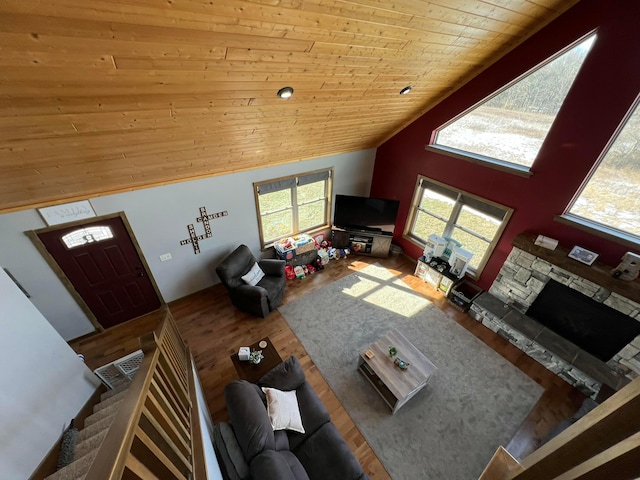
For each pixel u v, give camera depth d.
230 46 1.86
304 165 4.94
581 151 3.03
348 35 2.12
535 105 3.32
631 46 2.48
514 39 3.07
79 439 2.04
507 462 1.00
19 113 1.77
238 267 4.29
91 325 3.94
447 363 3.64
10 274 3.14
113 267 3.79
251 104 2.66
